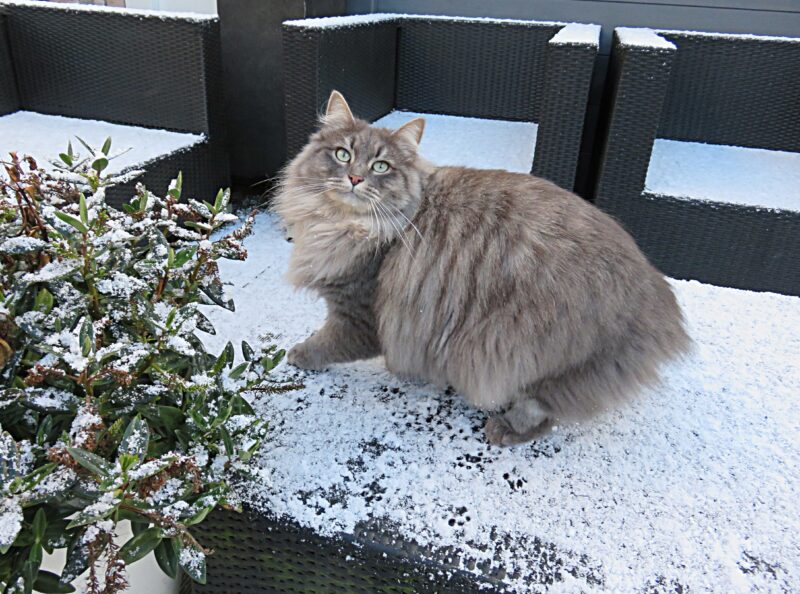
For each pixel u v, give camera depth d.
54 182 0.55
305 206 0.74
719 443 0.71
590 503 0.61
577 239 0.64
